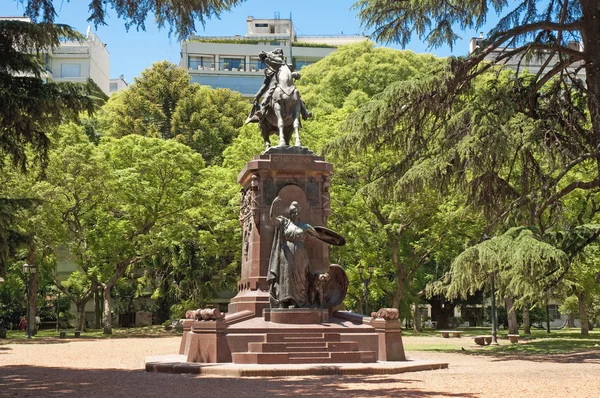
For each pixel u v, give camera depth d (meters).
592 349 24.45
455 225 37.66
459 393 11.63
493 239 20.50
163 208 41.94
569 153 23.50
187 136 54.25
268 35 88.50
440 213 36.91
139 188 40.78
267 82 21.50
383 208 38.09
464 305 58.44
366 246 38.66
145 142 42.72
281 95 20.89
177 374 15.64
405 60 51.03
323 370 15.39
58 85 19.67
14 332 48.00
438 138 23.95
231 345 17.02
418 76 23.72
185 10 15.09
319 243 19.47
